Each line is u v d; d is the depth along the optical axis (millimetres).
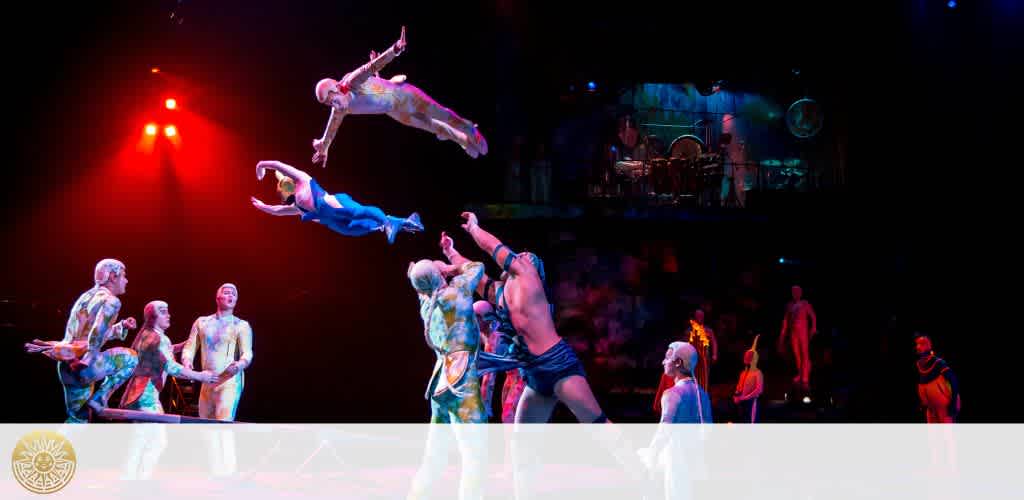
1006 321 19203
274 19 17188
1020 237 19766
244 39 17047
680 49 21062
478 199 19406
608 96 21156
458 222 19047
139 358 7230
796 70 21688
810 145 22703
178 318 16781
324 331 17062
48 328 13016
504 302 6023
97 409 6727
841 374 17984
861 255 20469
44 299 14625
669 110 22531
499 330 6094
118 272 6988
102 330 6684
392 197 18703
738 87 22797
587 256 19516
